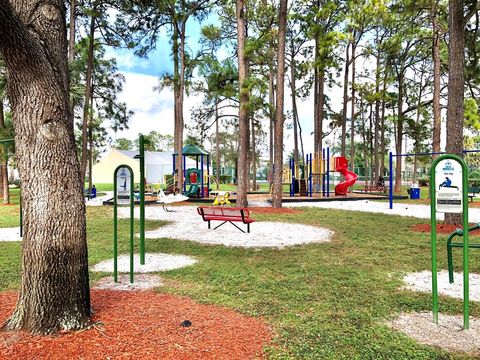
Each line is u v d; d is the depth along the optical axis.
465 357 3.16
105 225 11.57
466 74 16.67
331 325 3.84
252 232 10.28
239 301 4.55
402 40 21.67
